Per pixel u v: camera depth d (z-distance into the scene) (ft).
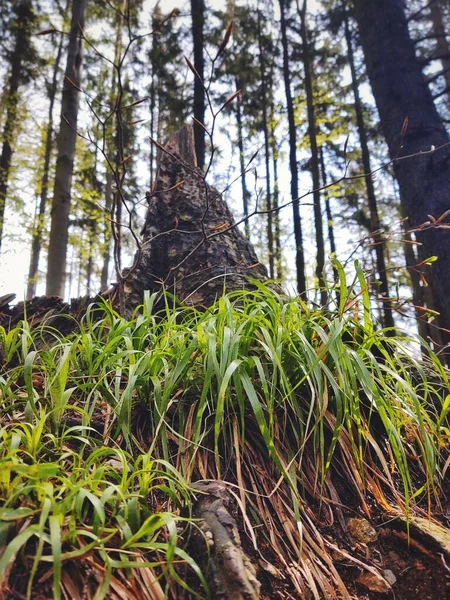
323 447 4.00
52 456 3.64
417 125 12.48
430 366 5.97
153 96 36.19
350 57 34.04
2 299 7.31
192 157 9.96
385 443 4.62
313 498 3.90
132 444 4.15
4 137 34.99
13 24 34.27
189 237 8.05
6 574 2.43
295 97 35.55
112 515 2.91
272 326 4.66
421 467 4.54
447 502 4.23
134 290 7.48
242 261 7.90
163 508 3.45
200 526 3.10
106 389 4.36
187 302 7.04
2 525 2.53
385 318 22.12
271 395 3.77
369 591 3.16
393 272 26.11
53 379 3.92
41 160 39.50
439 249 11.04
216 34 31.35
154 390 4.06
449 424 5.19
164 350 4.47
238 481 3.61
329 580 3.18
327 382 4.43
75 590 2.54
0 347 5.48
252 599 2.55
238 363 3.76
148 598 2.65
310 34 35.01
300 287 25.27
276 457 3.48
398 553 3.49
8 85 36.35
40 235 35.35
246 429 4.25
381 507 3.91
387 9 14.19
